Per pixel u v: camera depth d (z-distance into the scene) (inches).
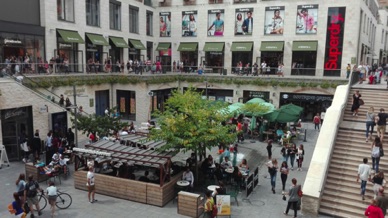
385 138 668.7
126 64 1392.7
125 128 904.3
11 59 981.8
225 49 1578.5
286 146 805.9
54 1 1160.2
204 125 601.9
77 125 797.2
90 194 588.1
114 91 1306.6
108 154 594.2
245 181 625.6
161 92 1409.9
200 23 1616.6
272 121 978.1
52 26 1157.1
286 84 1312.7
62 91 1039.6
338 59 1376.7
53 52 1171.9
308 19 1405.0
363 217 512.4
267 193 618.8
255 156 847.1
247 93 1402.6
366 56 1694.1
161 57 1742.1
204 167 655.8
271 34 1478.8
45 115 864.3
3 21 999.0
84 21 1289.4
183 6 1642.5
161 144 661.9
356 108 775.1
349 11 1333.7
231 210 544.1
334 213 526.9
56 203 544.7
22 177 505.4
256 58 1523.1
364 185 538.9
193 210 518.9
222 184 556.7
